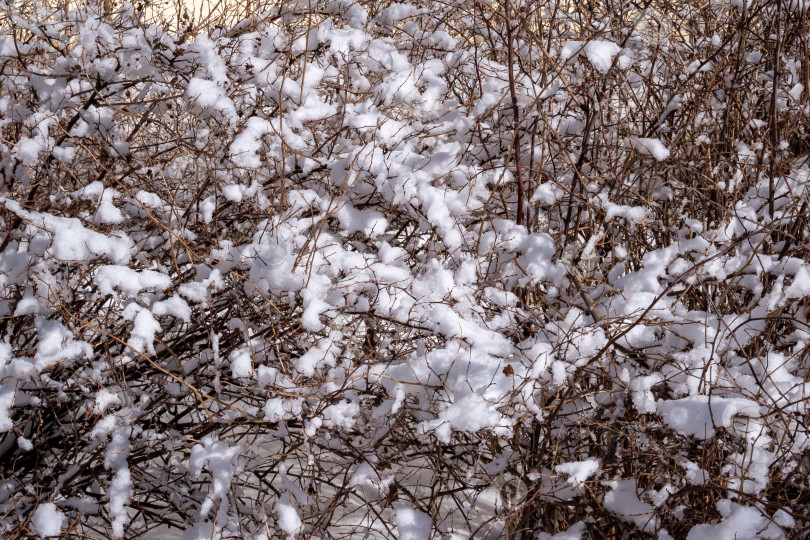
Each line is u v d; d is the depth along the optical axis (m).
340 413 2.47
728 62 3.11
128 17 2.96
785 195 2.71
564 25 3.13
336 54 2.89
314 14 3.06
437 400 2.51
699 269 2.70
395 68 2.98
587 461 2.35
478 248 2.76
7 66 2.77
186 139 2.80
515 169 2.86
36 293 2.45
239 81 2.89
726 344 2.54
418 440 2.59
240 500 2.68
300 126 2.79
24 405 2.62
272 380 2.51
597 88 2.86
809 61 3.01
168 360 2.88
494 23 3.02
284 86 2.84
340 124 2.94
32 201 2.63
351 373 2.54
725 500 2.19
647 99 3.17
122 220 2.60
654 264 2.76
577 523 2.47
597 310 2.60
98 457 2.63
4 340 2.61
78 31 2.79
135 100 2.90
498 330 2.66
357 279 2.62
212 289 2.67
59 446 2.89
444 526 2.77
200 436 2.70
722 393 2.38
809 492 2.30
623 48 2.90
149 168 2.85
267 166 2.81
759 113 3.18
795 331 2.61
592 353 2.47
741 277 2.78
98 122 2.82
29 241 2.58
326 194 2.89
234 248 2.72
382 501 2.62
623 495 2.45
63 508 2.60
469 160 3.02
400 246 2.96
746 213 2.79
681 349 2.61
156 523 2.82
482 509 3.13
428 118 2.98
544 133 2.84
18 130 2.79
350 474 2.68
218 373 2.56
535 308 2.72
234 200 2.67
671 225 3.07
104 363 2.62
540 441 2.66
